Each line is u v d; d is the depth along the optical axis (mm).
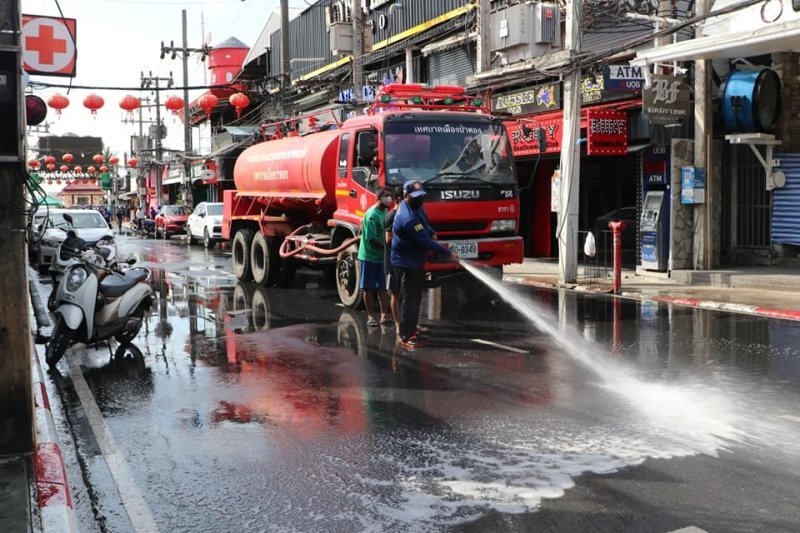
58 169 78875
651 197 16375
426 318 11555
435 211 11211
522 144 18578
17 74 5090
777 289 13891
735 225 16828
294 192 14297
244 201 17281
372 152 11250
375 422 6309
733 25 14266
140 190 66375
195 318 12016
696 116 15594
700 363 8227
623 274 17094
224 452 5652
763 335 9844
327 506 4633
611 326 10711
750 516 4336
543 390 7211
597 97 17406
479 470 5152
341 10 25766
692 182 15531
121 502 4770
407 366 8344
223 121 47000
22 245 5289
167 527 4395
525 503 4590
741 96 15031
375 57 22625
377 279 10688
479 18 18031
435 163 11469
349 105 13734
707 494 4652
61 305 8773
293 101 29578
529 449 5551
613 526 4242
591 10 16312
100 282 9117
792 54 15688
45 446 5492
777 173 15719
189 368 8477
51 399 7230
